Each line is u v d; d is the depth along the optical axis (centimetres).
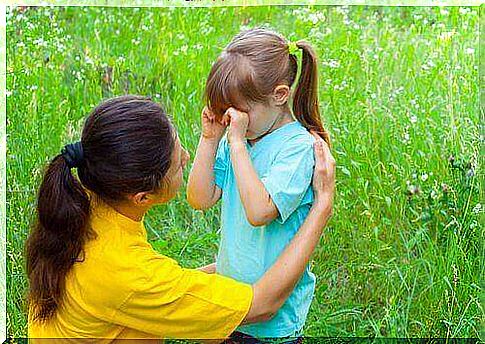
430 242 331
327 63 393
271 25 454
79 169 209
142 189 206
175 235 353
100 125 204
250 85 226
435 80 393
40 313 216
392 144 371
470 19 413
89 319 211
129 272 208
